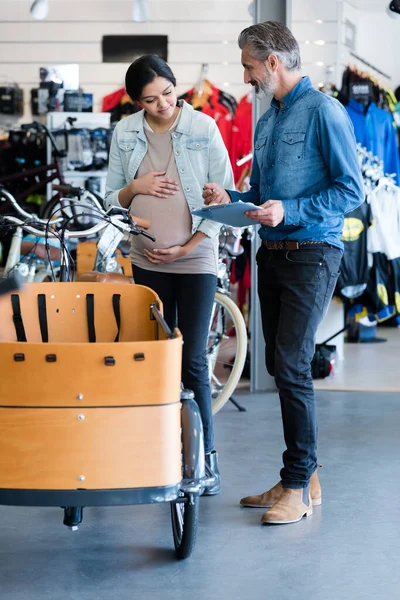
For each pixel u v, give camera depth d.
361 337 9.09
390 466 4.50
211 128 4.00
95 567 3.18
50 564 3.21
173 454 2.80
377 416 5.67
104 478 2.74
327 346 7.28
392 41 9.87
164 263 3.99
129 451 2.75
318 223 3.50
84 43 8.81
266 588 3.00
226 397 5.38
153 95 3.78
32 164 8.47
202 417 3.99
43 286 3.36
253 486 4.14
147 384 2.74
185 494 3.01
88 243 5.95
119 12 8.78
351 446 4.90
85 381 2.72
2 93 8.66
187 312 4.00
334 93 7.67
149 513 3.78
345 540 3.45
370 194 7.39
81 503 2.74
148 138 4.02
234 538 3.46
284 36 3.56
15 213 7.91
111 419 2.74
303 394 3.63
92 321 3.38
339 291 7.37
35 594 2.95
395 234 7.46
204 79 8.66
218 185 3.81
